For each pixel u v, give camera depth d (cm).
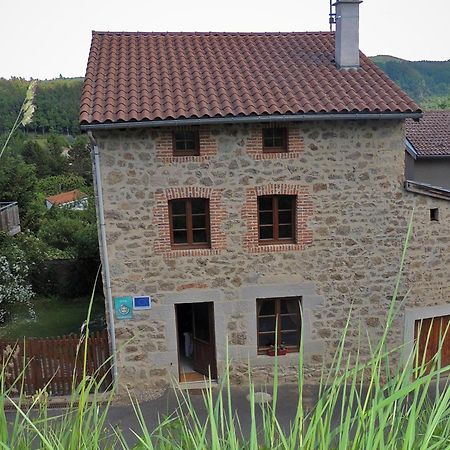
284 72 1109
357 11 1112
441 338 291
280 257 1030
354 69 1132
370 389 253
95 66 1087
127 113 927
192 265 1012
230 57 1160
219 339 1046
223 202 996
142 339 1027
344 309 1066
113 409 969
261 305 1061
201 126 963
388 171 1028
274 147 1007
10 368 993
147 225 988
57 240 2181
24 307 1741
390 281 1067
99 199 967
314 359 1072
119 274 999
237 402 971
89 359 1030
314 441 237
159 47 1184
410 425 230
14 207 2069
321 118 952
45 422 268
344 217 1034
